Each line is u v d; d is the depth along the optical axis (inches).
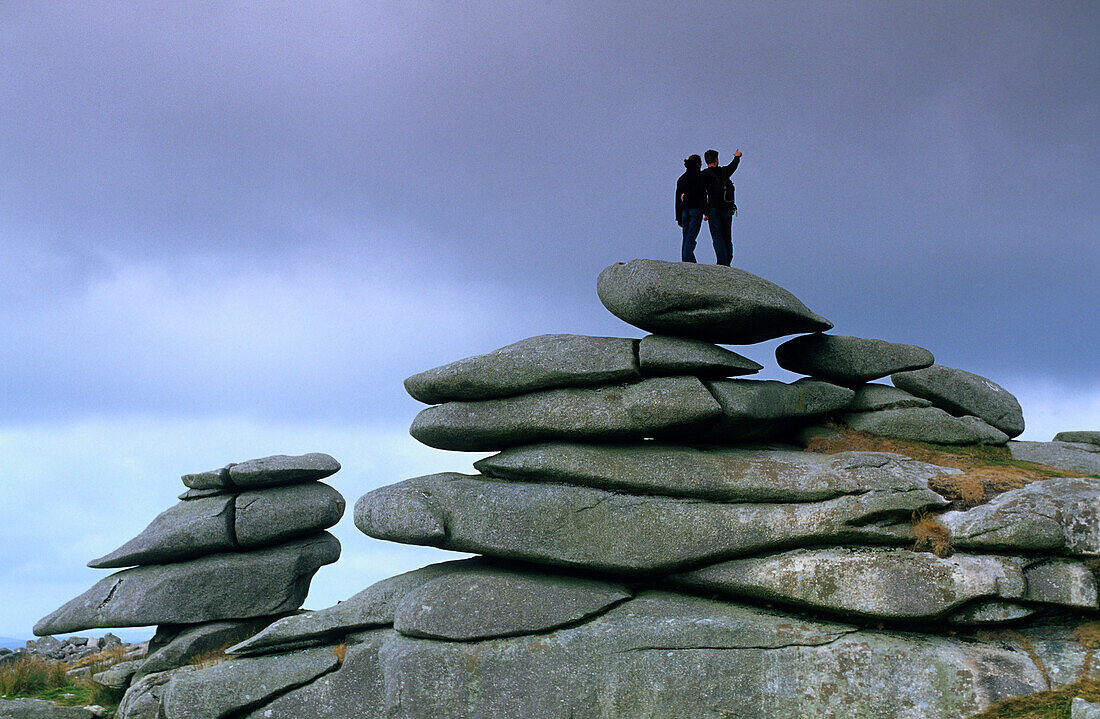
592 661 541.0
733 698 519.5
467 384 634.2
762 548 558.6
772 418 637.3
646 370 617.0
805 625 533.0
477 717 547.8
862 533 540.7
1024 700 479.8
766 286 632.4
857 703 501.7
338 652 604.7
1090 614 514.6
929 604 513.3
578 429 606.5
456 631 566.9
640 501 584.1
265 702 597.0
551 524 589.0
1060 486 546.3
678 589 586.2
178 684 609.6
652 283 616.7
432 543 621.6
